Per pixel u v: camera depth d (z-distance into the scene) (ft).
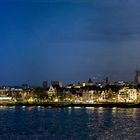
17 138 631.15
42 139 621.31
